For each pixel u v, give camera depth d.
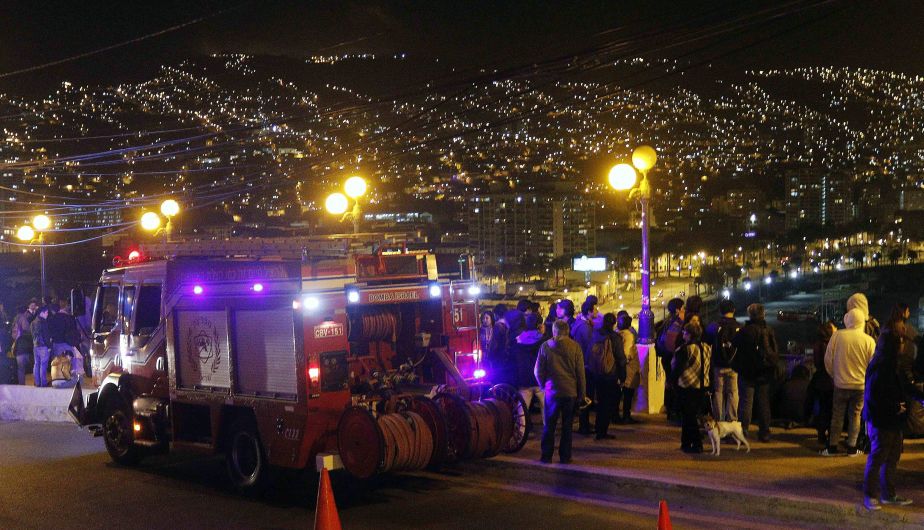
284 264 10.30
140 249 13.18
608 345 12.03
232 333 10.74
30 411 18.12
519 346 13.57
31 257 65.25
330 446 10.02
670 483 9.67
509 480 10.95
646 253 14.52
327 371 10.03
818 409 11.42
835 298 157.25
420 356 11.65
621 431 12.79
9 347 21.61
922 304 107.62
